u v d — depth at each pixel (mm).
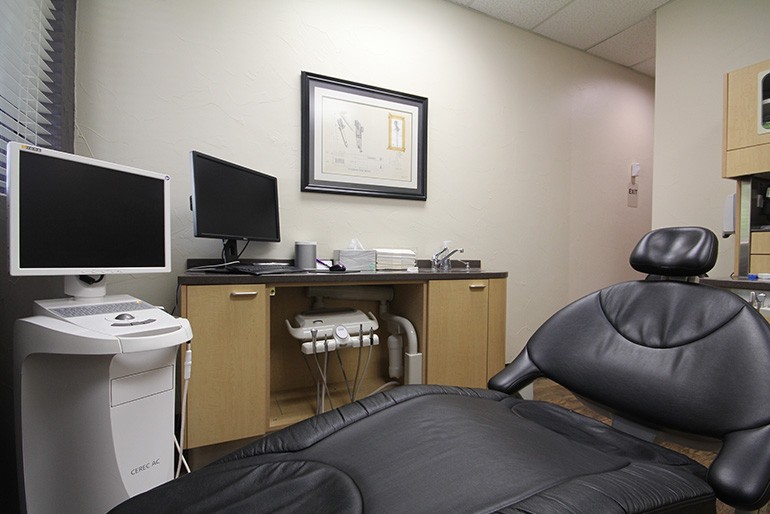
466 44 2629
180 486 647
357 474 682
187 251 1874
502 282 2156
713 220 2510
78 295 1171
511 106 2822
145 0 1783
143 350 968
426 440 762
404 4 2408
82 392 983
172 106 1836
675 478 669
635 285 1105
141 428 1051
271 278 1550
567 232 3115
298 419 1702
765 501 592
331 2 2182
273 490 636
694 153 2584
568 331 1115
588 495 567
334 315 1855
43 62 1497
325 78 2146
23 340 978
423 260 2471
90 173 1144
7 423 1245
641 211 3537
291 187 2100
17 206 964
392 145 2359
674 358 909
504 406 1007
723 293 941
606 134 3314
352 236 2268
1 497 1205
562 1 2572
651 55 3230
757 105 2021
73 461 1006
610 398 974
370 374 2289
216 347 1455
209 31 1900
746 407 731
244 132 1980
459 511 555
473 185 2672
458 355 2016
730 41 2414
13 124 1325
